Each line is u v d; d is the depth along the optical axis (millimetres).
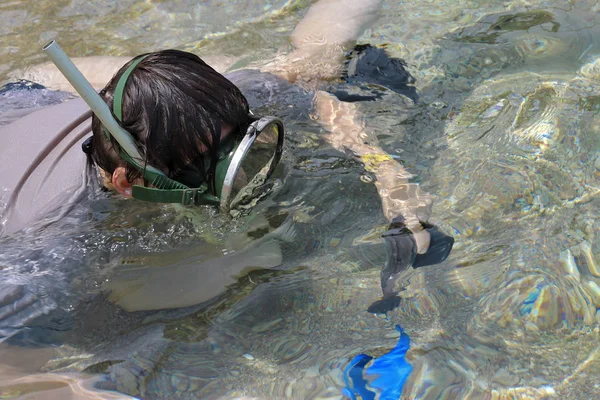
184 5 3184
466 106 2326
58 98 2348
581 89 2408
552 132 2219
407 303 1664
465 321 1611
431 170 2035
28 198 1783
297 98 2217
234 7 3152
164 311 1703
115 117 1454
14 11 3189
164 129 1436
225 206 1564
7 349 1584
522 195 1974
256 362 1554
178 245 1759
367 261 1761
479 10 2889
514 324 1600
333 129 2109
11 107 2270
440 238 1826
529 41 2674
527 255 1780
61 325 1646
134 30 3055
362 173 1974
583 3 2902
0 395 1478
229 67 2646
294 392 1469
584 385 1446
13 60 2814
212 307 1699
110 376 1536
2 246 1729
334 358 1539
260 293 1713
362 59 2475
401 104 2279
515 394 1431
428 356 1521
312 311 1658
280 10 3098
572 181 2025
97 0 3264
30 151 1852
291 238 1807
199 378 1524
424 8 2896
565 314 1617
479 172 2043
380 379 1478
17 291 1659
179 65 1495
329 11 2805
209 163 1484
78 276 1709
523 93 2396
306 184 1916
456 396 1429
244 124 1517
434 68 2518
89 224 1764
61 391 1492
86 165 1788
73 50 2928
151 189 1516
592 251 1786
